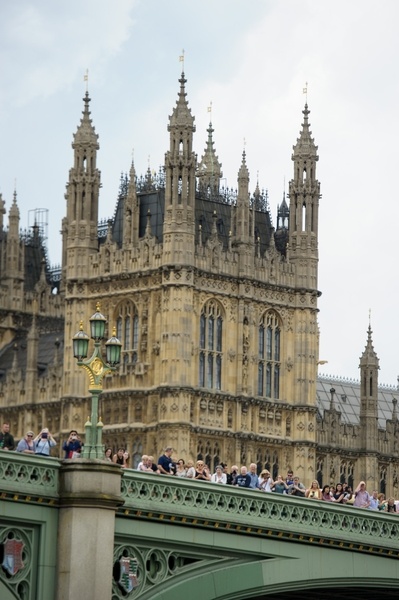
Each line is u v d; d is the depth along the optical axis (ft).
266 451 448.24
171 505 211.61
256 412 446.19
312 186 462.60
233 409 441.68
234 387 442.50
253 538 219.82
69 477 201.16
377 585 234.17
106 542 201.46
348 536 230.48
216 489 216.13
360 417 494.18
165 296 433.48
